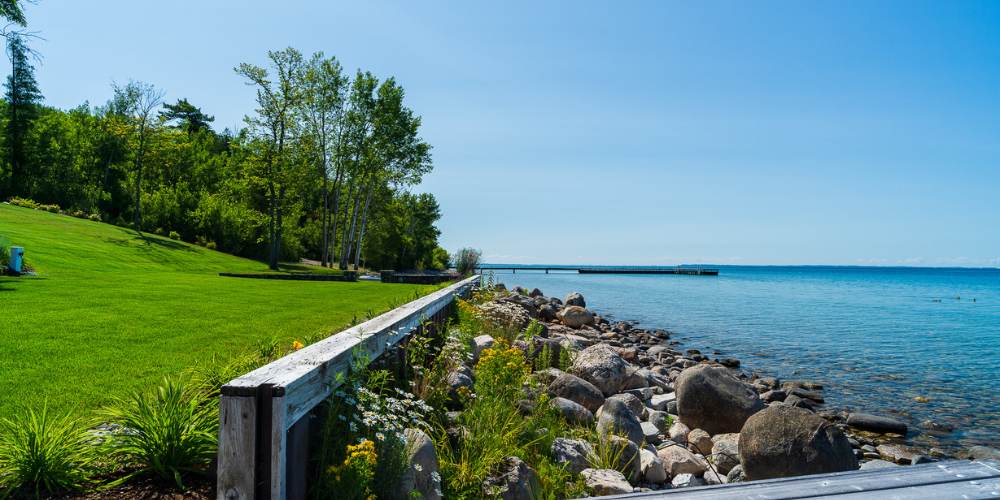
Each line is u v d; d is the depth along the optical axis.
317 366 4.07
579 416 7.85
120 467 4.08
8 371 6.76
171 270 32.25
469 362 9.54
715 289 71.69
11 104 58.97
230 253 49.91
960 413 12.67
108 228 43.62
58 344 8.34
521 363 6.55
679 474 7.20
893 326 30.03
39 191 55.88
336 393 4.53
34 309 11.62
